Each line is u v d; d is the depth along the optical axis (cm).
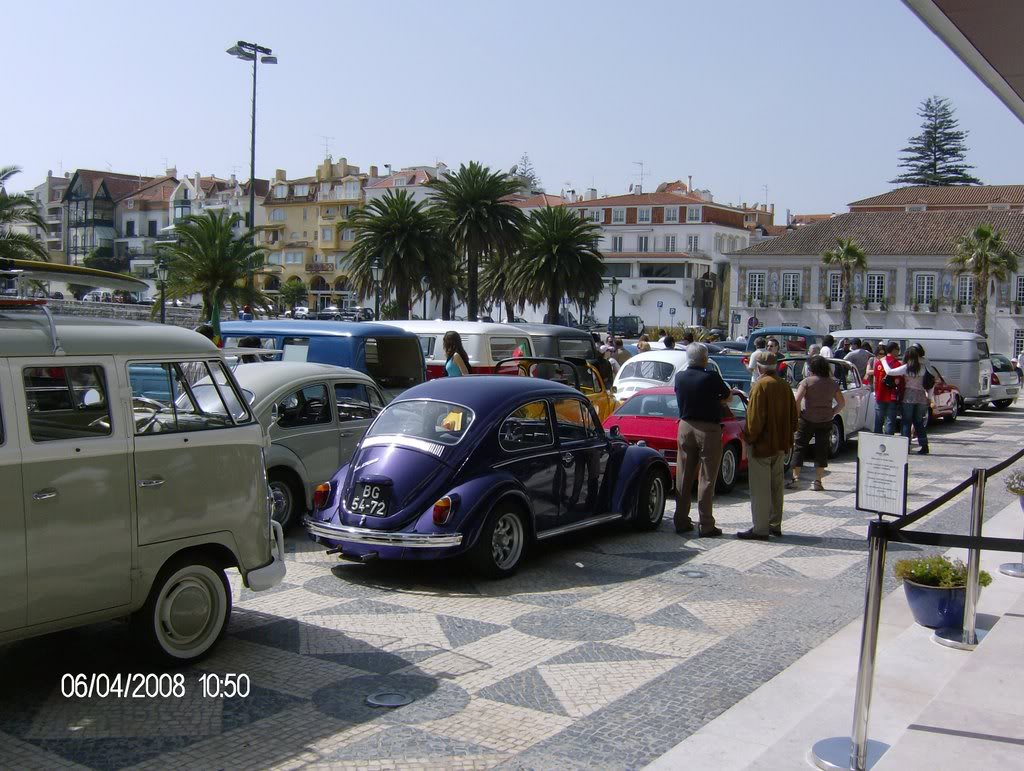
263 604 737
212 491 588
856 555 923
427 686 566
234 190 10575
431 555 761
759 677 582
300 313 6216
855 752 441
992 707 494
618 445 988
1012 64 793
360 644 643
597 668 601
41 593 502
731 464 1285
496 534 808
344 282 9700
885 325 6359
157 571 559
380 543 768
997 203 7506
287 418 974
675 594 779
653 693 554
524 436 856
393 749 477
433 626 686
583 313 7200
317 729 501
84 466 520
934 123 9375
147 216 10994
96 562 525
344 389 1048
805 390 1309
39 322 523
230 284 3238
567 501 897
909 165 9475
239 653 619
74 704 530
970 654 584
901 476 466
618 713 524
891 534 434
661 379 1681
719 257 9250
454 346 1301
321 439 999
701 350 995
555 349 1777
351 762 462
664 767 452
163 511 559
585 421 945
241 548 609
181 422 579
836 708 521
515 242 4469
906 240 6356
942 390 2316
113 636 650
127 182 11494
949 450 1794
